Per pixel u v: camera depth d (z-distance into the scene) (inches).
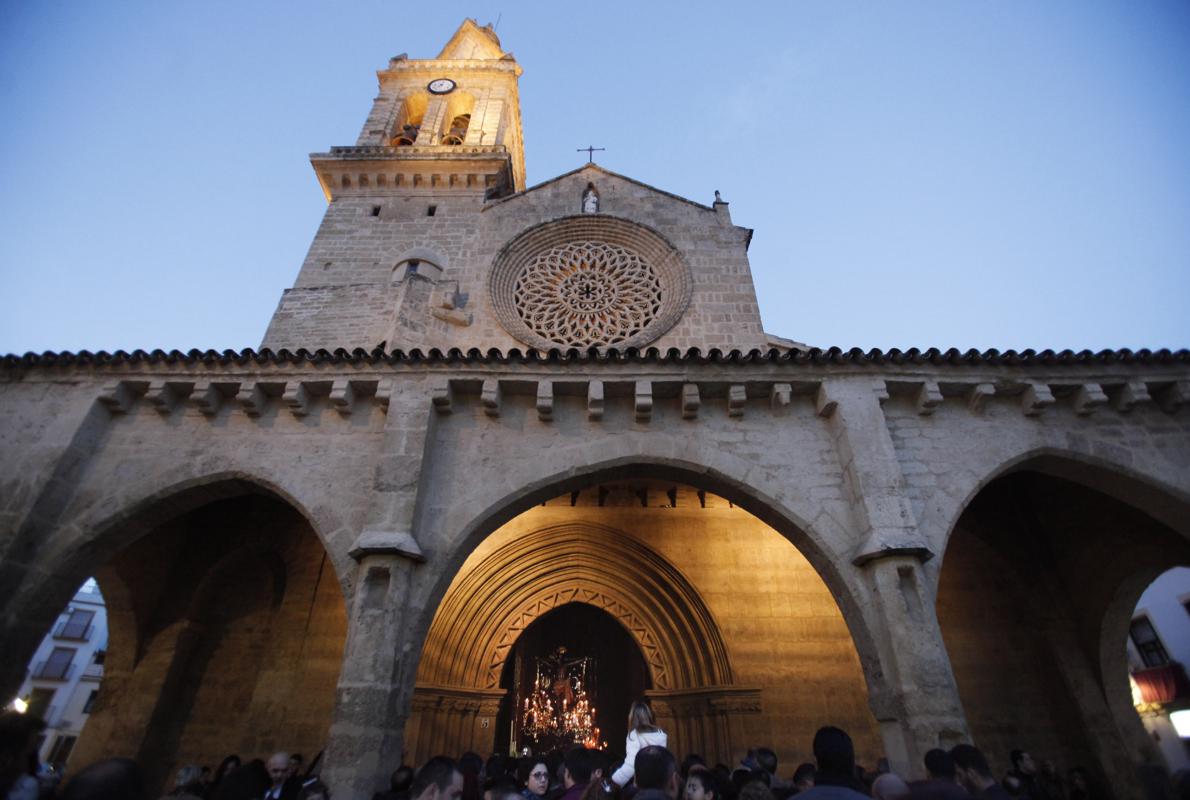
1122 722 412.8
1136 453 339.6
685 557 496.7
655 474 349.4
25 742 145.7
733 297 671.8
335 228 783.7
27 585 298.7
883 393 349.7
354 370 357.7
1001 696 449.7
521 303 690.8
